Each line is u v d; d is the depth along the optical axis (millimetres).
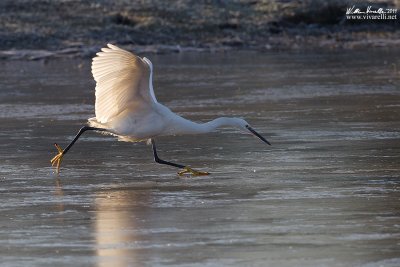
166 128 14312
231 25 45312
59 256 10328
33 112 23297
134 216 12180
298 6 48000
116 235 11219
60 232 11398
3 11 44188
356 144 17797
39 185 14367
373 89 26891
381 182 14148
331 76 30609
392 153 16734
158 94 26766
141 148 17781
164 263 9984
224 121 14672
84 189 14000
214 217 12047
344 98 25062
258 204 12766
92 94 26828
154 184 14320
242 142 18344
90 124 14672
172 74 32188
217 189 13852
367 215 12008
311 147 17578
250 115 22234
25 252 10516
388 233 11086
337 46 42438
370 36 45688
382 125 20219
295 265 9820
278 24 46562
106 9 45344
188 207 12656
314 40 44500
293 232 11195
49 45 40406
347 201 12844
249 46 42531
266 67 34062
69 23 43031
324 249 10438
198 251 10438
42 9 44594
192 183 14359
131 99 14016
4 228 11641
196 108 23688
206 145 18078
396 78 29594
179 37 43344
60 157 15023
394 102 24047
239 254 10289
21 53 38656
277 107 23625
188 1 47906
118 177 14953
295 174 14938
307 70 32719
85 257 10273
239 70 33156
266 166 15719
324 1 48531
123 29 42875
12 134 19797
